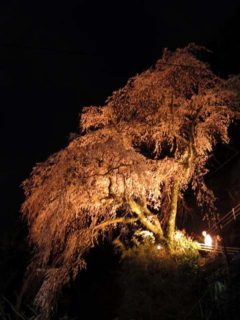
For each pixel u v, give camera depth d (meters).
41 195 9.67
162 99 10.02
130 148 9.63
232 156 12.77
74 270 9.67
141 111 10.19
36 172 9.89
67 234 10.02
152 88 9.98
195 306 7.53
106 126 10.11
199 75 9.99
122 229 10.50
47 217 9.57
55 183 9.58
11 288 12.05
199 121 10.19
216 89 9.91
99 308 12.12
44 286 9.27
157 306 8.43
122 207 10.25
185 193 13.16
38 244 9.66
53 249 9.91
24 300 9.76
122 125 10.14
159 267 9.09
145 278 8.88
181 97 10.02
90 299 12.46
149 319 8.40
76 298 12.55
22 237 13.20
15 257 12.68
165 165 9.88
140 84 10.03
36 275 9.93
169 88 9.97
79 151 9.70
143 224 10.16
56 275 9.47
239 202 12.48
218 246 10.09
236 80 10.00
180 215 12.55
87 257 13.09
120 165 9.48
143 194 9.89
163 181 10.41
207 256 10.23
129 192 9.77
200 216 12.53
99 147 9.47
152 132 10.09
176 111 10.00
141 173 9.44
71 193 9.54
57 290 9.66
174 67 9.92
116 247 10.80
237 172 13.06
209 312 6.89
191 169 10.09
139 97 10.06
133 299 8.66
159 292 8.62
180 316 7.91
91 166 9.64
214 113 9.95
